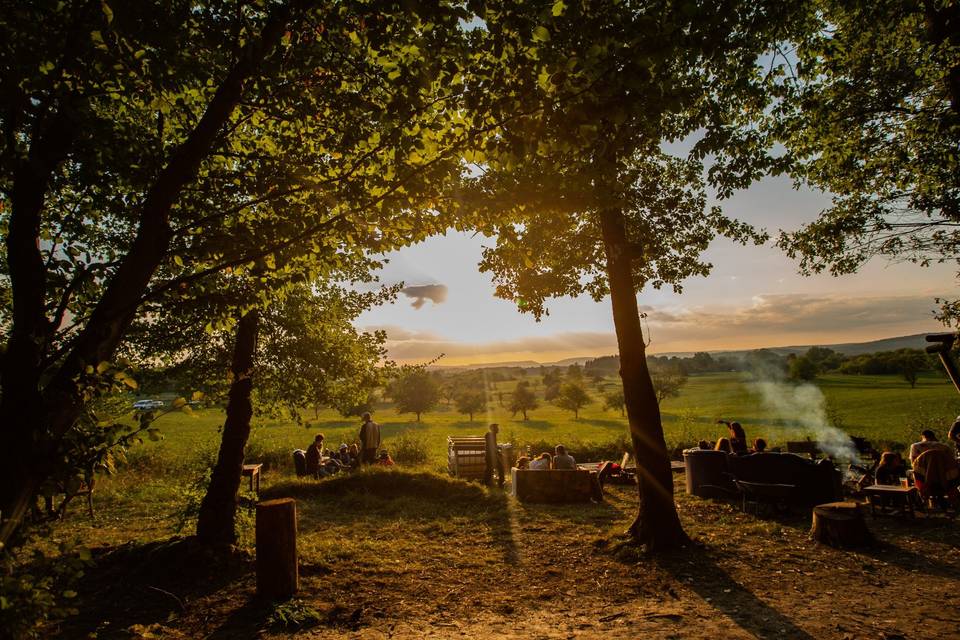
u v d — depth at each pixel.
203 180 4.85
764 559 7.32
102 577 6.57
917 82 10.73
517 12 3.63
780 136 10.52
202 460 14.98
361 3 3.71
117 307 3.25
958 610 5.41
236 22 3.95
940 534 8.27
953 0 9.05
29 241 3.29
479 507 11.39
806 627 5.07
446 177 4.41
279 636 5.16
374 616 5.67
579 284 9.87
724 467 11.59
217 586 6.40
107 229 5.30
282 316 8.53
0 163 3.06
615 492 13.27
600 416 82.31
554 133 3.84
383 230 4.82
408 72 4.00
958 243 11.79
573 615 5.65
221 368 7.77
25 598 2.43
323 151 5.16
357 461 16.83
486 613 5.75
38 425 2.88
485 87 4.00
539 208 4.44
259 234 4.32
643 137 6.89
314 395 8.87
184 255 4.36
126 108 4.87
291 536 6.26
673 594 6.17
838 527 7.85
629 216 9.05
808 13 7.80
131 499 12.16
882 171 12.11
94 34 3.26
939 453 9.48
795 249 14.07
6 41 3.11
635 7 4.17
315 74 4.60
